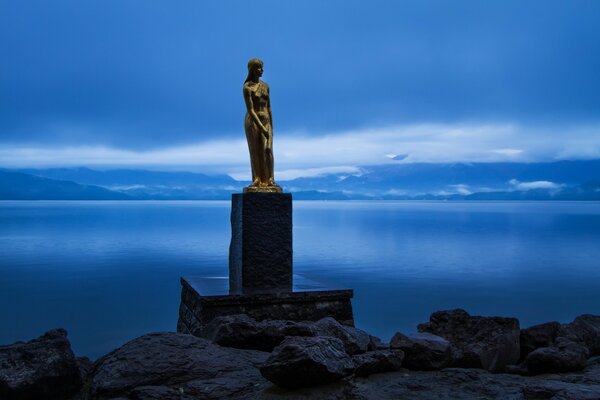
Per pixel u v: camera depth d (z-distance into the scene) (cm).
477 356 839
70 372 722
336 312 1165
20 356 711
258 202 1223
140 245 5103
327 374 652
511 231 7394
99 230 7306
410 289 2834
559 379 784
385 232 7169
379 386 753
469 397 708
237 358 787
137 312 2297
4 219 10588
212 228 7800
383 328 2008
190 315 1202
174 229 7575
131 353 746
